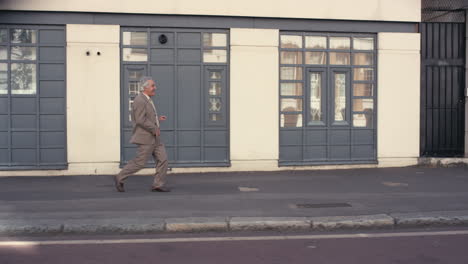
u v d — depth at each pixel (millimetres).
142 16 10273
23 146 10062
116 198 7848
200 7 10344
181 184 9188
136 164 8234
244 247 5695
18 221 6367
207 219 6520
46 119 10094
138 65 10344
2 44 9938
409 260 5203
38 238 6035
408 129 11219
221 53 10586
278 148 10750
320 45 10969
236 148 10602
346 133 11078
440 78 11438
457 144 11453
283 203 7551
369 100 11188
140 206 7273
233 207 7258
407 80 11172
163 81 10438
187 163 10523
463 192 8430
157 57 10398
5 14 9891
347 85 11094
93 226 6211
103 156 10188
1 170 9969
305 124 10922
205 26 10453
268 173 10477
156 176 8391
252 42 10578
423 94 11391
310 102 10992
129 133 10344
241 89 10578
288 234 6289
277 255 5391
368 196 8094
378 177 9977
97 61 10117
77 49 10062
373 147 11188
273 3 10570
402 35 11117
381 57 11086
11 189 8633
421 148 11430
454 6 11430
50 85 10078
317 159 10984
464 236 6172
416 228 6602
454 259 5234
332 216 6727
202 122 10531
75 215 6707
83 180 9570
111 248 5625
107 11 10055
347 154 11094
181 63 10469
